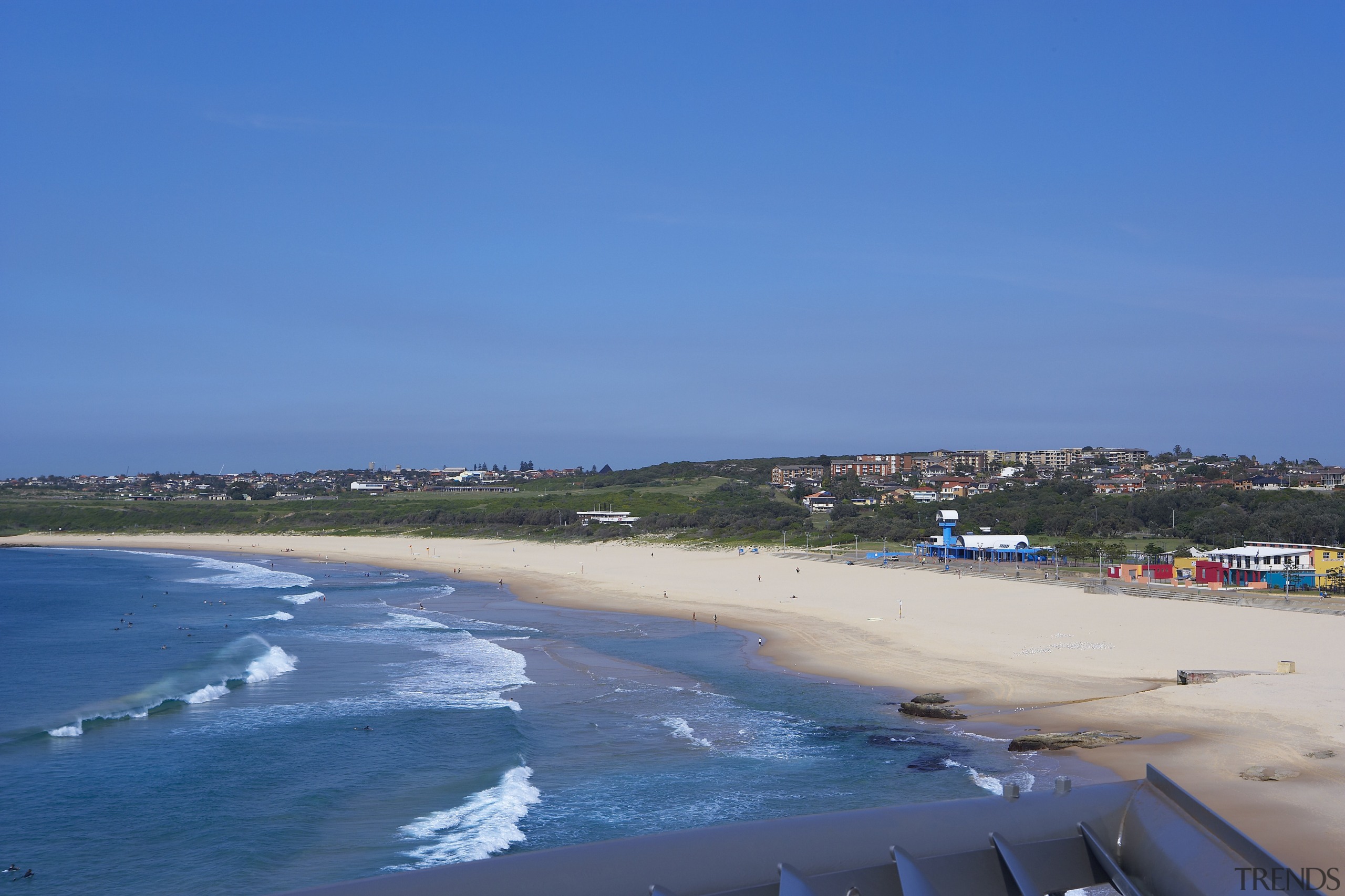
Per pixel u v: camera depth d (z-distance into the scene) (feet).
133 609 256.73
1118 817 22.33
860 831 21.40
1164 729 104.68
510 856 20.36
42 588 319.47
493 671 156.97
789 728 116.06
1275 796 78.33
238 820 86.84
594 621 227.61
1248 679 124.47
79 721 122.31
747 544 429.38
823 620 215.31
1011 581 253.65
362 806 89.92
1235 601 198.29
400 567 419.95
